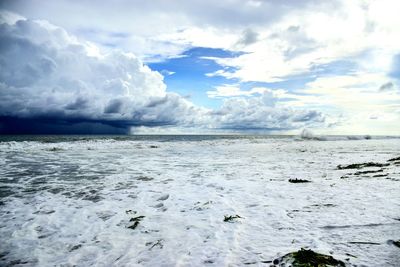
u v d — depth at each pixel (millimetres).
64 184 10406
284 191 8977
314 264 3949
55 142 30234
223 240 5250
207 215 6773
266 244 4988
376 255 4391
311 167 14391
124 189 9609
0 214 7023
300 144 37594
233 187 9734
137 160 18000
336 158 18516
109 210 7312
